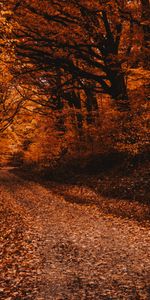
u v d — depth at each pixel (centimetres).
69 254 1068
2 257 1056
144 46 2084
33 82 2978
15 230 1403
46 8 2133
